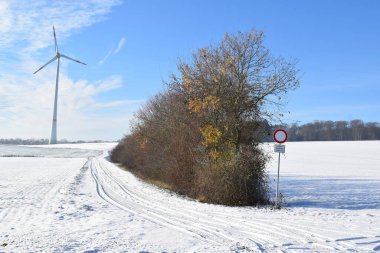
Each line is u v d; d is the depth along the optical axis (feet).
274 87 64.80
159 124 95.81
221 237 32.14
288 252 27.20
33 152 341.41
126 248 27.63
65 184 81.92
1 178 98.37
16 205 52.01
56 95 303.48
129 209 49.47
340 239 30.91
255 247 28.53
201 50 68.33
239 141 64.54
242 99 65.00
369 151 251.39
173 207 51.29
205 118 67.36
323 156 220.64
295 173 126.62
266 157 59.98
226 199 56.54
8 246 28.07
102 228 35.88
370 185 88.53
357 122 440.04
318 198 65.41
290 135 447.01
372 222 39.37
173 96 82.28
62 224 38.65
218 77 65.62
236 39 66.39
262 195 57.82
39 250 26.66
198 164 65.72
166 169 83.51
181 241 30.32
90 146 502.38
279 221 40.09
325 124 446.19
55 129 402.52
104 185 83.05
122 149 183.83
